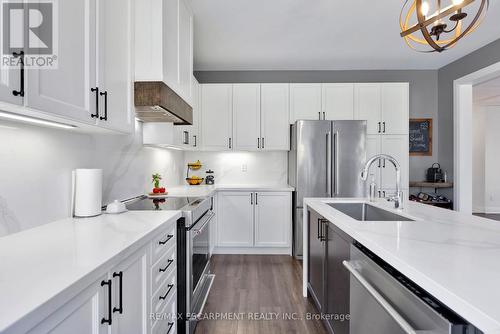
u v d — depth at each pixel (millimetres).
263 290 2680
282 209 3764
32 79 917
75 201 1613
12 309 595
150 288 1331
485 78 3676
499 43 3373
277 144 3975
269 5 2656
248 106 3979
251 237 3768
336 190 3598
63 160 1553
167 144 2660
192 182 3967
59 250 1003
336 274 1724
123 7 1660
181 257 1853
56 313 692
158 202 2270
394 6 2682
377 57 3941
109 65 1478
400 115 3959
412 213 1766
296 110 3967
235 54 3791
